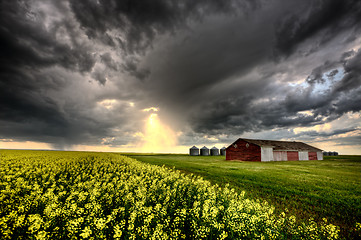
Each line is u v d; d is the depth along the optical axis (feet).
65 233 18.90
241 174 69.46
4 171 54.80
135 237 17.98
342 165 122.11
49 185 43.45
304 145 227.20
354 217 30.01
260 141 184.03
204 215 21.71
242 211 24.71
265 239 20.10
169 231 19.86
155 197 33.91
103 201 30.25
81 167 79.36
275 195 42.24
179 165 106.52
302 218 29.37
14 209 24.91
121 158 143.74
